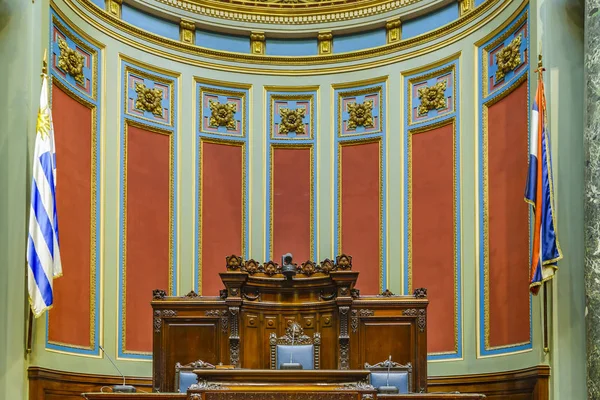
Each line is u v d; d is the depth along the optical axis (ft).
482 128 27.61
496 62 27.20
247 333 24.85
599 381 19.86
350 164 31.40
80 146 26.35
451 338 27.68
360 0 31.68
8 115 22.31
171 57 30.53
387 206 30.30
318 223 31.24
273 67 32.17
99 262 26.50
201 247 30.17
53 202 21.84
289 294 25.43
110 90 28.14
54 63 24.93
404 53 30.81
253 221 31.14
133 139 28.91
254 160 31.53
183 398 20.02
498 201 26.35
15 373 21.17
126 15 29.43
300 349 23.99
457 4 29.58
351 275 24.17
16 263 21.70
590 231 20.71
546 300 22.18
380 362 23.97
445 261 28.40
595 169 20.74
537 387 22.09
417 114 30.32
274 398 18.58
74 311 24.93
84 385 24.57
